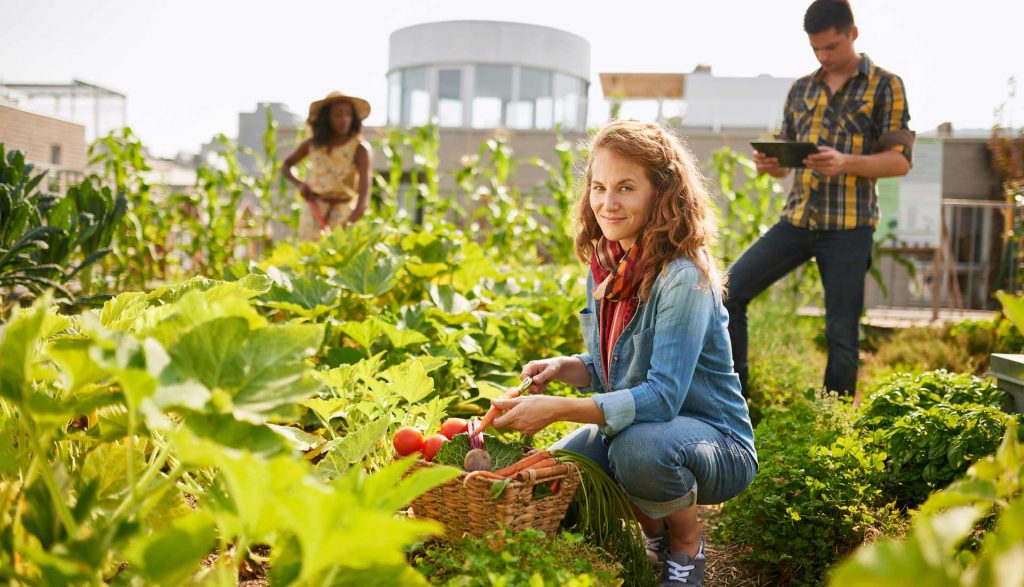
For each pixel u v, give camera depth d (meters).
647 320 2.34
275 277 3.90
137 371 1.14
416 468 2.21
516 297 4.58
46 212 3.99
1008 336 5.97
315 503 1.03
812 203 4.29
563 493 2.19
